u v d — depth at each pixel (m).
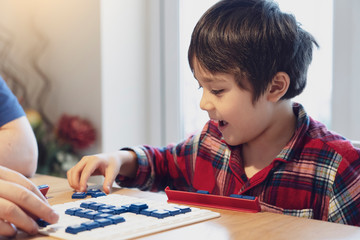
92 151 1.61
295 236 0.47
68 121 1.67
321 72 1.31
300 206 0.73
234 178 0.83
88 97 1.61
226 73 0.69
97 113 1.59
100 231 0.47
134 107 1.67
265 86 0.71
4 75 1.87
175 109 1.66
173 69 1.65
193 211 0.57
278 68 0.72
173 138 1.67
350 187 0.70
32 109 1.78
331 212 0.70
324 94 1.31
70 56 1.66
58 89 1.70
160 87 1.68
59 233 0.47
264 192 0.75
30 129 1.04
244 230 0.49
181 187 0.95
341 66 1.26
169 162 0.96
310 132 0.77
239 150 0.82
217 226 0.51
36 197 0.48
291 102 0.82
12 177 0.53
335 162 0.72
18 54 1.83
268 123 0.76
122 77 1.62
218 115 0.72
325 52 1.30
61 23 1.68
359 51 1.24
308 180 0.73
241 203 0.59
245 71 0.70
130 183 0.90
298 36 0.75
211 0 1.52
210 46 0.71
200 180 0.89
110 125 1.60
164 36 1.67
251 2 0.75
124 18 1.62
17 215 0.46
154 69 1.68
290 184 0.74
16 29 1.83
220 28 0.71
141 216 0.54
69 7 1.65
